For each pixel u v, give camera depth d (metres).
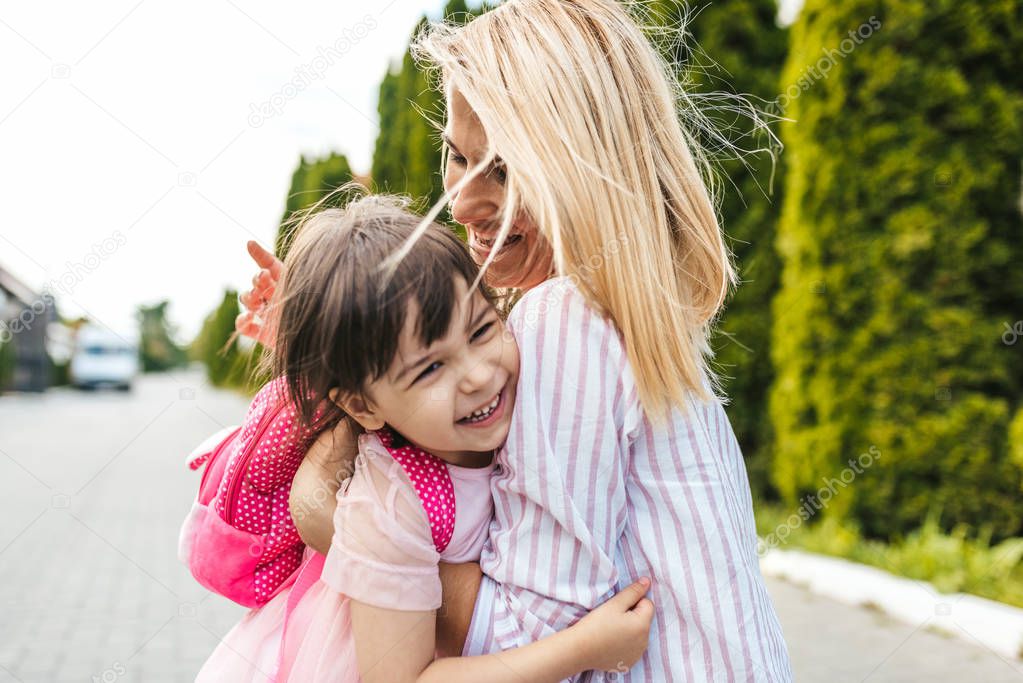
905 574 4.22
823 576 4.42
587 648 1.02
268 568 1.24
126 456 10.25
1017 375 4.48
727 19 5.90
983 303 4.44
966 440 4.39
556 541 1.07
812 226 4.79
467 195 1.31
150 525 6.06
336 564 1.07
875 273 4.55
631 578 1.12
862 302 4.61
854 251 4.62
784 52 6.02
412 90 7.58
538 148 1.10
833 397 4.75
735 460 1.25
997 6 4.25
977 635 3.55
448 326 1.04
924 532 4.37
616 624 1.04
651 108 1.22
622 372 1.10
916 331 4.48
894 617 3.93
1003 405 4.38
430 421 1.04
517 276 1.36
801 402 4.98
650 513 1.12
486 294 1.22
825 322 4.77
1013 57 4.32
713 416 1.21
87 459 9.80
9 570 4.86
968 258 4.39
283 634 1.19
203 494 1.31
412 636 1.04
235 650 1.22
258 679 1.19
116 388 29.52
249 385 1.44
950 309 4.43
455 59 1.21
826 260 4.75
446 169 1.46
